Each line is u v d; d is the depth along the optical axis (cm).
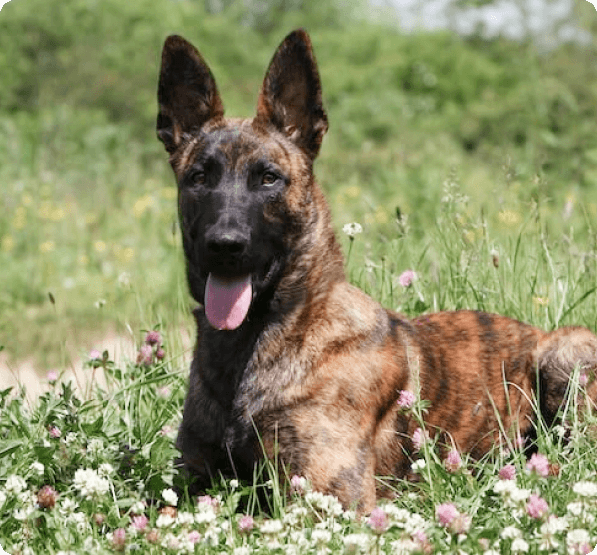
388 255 660
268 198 471
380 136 2050
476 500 407
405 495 452
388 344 485
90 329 932
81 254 1177
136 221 1343
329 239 495
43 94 2112
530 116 1842
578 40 2109
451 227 677
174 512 414
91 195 1506
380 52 2738
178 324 652
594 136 1554
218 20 2809
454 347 518
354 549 352
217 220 457
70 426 461
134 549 371
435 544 367
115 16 2452
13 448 440
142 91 2186
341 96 2362
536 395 523
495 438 510
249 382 465
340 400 460
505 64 2486
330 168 1606
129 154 1864
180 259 1058
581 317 611
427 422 491
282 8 3484
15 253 1211
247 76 2573
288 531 395
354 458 454
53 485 446
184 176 488
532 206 668
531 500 362
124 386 545
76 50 2242
